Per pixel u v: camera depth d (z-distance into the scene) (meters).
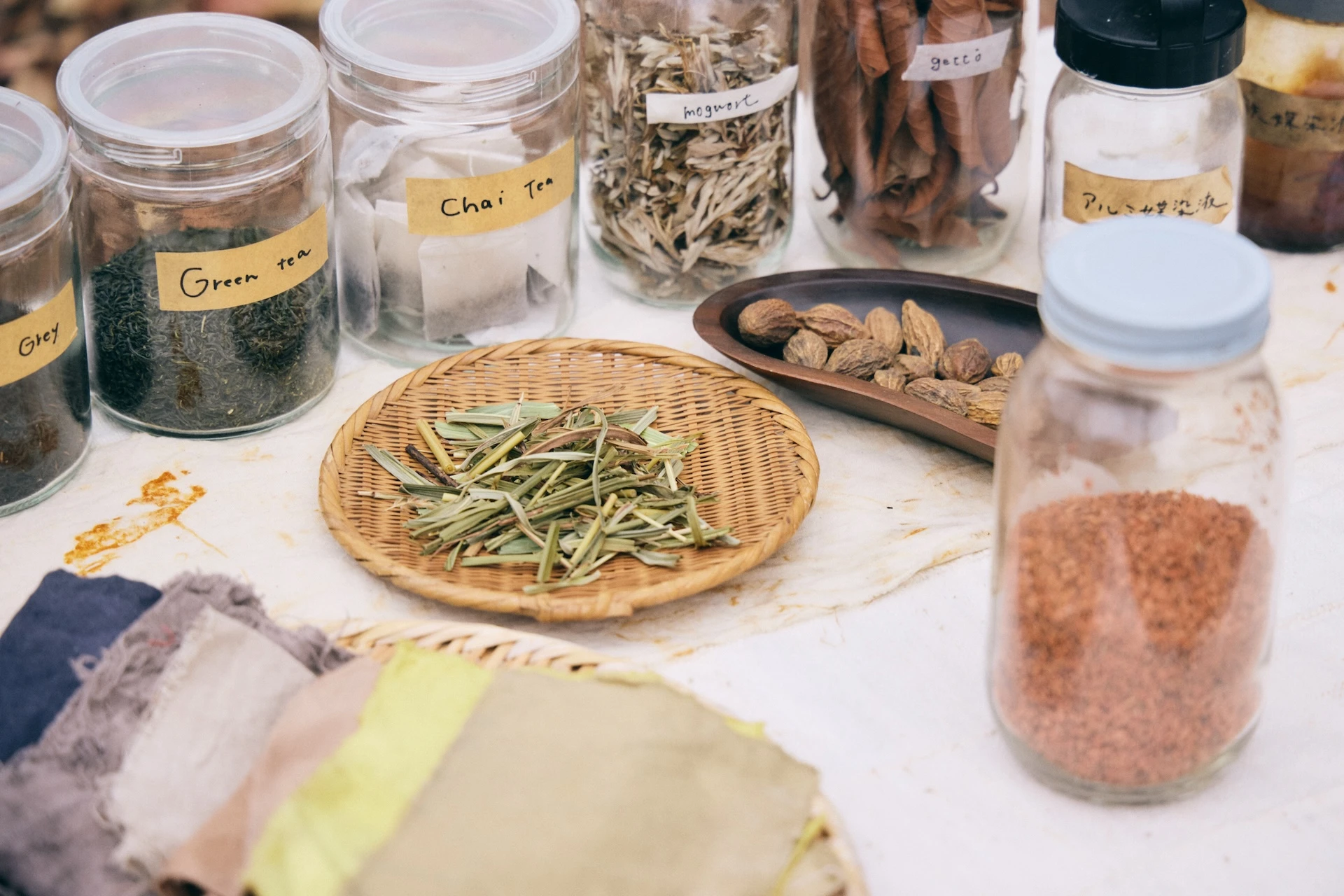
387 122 1.07
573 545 1.00
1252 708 0.90
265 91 1.06
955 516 1.04
